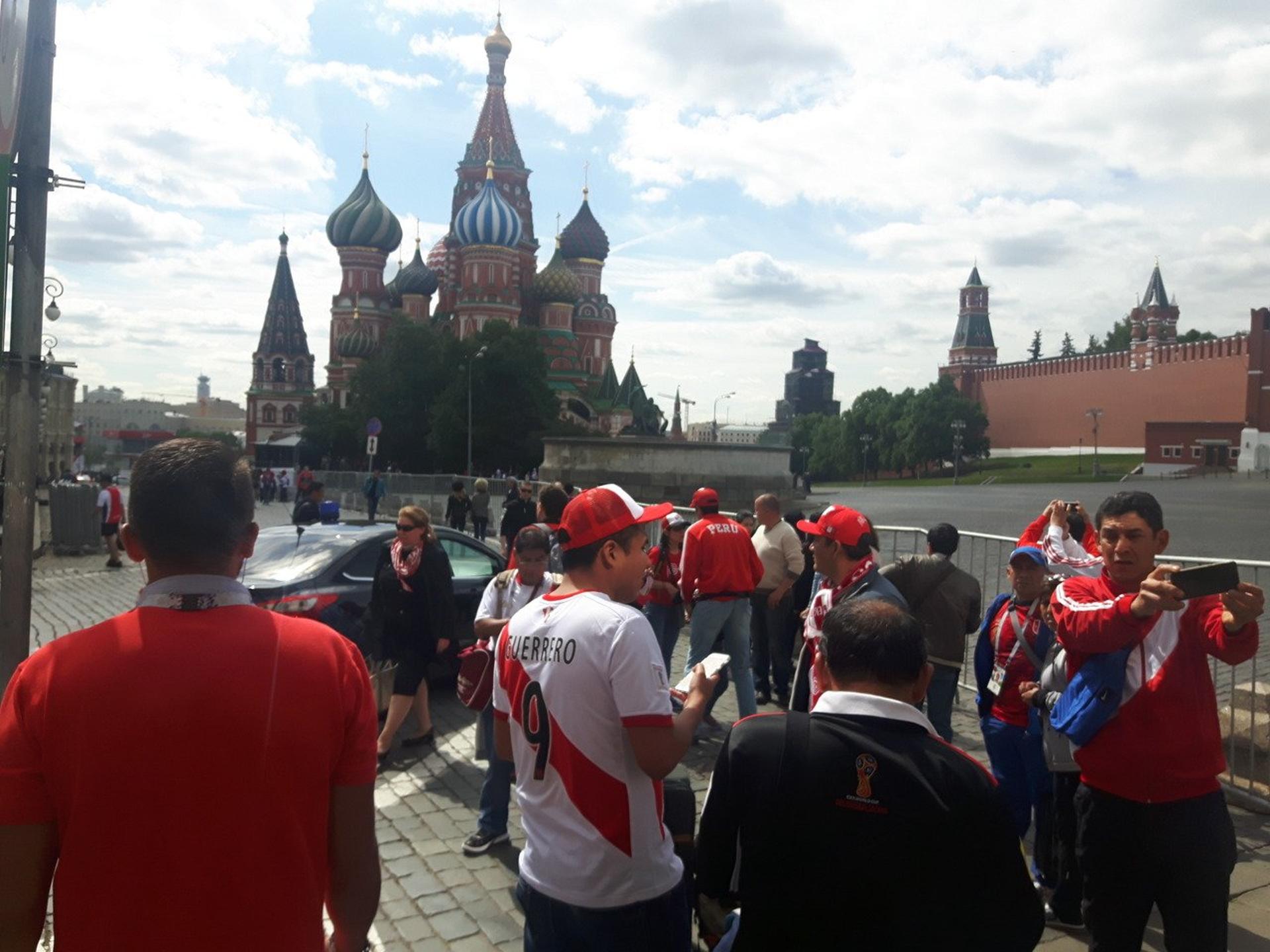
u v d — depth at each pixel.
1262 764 5.71
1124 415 100.19
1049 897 4.71
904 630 2.36
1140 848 3.12
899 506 49.03
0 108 3.85
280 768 1.84
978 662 4.98
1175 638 3.10
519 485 17.78
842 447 123.50
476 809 5.98
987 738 4.88
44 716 1.81
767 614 8.62
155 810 1.77
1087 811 3.25
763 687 8.81
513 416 60.62
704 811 2.35
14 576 4.21
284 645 1.94
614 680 2.65
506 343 61.25
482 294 85.62
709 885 2.34
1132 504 3.20
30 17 4.09
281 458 86.38
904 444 111.62
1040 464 100.81
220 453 2.03
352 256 103.69
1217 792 3.11
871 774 2.17
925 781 2.15
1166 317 102.00
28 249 4.15
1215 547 25.12
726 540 7.12
